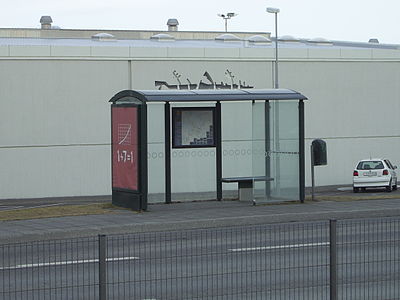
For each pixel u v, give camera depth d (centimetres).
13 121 3797
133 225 1994
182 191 2544
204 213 2244
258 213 2228
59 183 3872
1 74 3772
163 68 4044
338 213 2258
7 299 1027
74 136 3891
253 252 1279
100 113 3934
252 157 2641
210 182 2588
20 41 4512
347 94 4462
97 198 3709
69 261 1373
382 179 3597
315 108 4384
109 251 1436
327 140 4419
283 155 2520
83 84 3900
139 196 2294
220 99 2397
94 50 3909
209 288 1088
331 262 854
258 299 1004
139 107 2289
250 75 4225
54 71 3853
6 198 3788
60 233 1894
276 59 3994
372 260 1060
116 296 1055
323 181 4416
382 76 4547
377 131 4547
